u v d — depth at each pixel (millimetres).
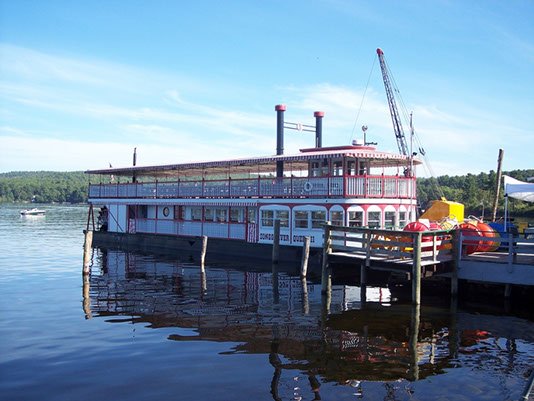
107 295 24000
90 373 13570
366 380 13125
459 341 16438
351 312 20375
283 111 39656
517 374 13555
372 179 29891
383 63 68312
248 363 14320
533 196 30250
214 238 37344
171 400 11859
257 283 26938
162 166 41625
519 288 21219
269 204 33438
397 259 22234
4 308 21203
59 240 53438
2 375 13422
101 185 48719
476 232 22828
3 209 149750
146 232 43875
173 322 18859
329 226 23562
